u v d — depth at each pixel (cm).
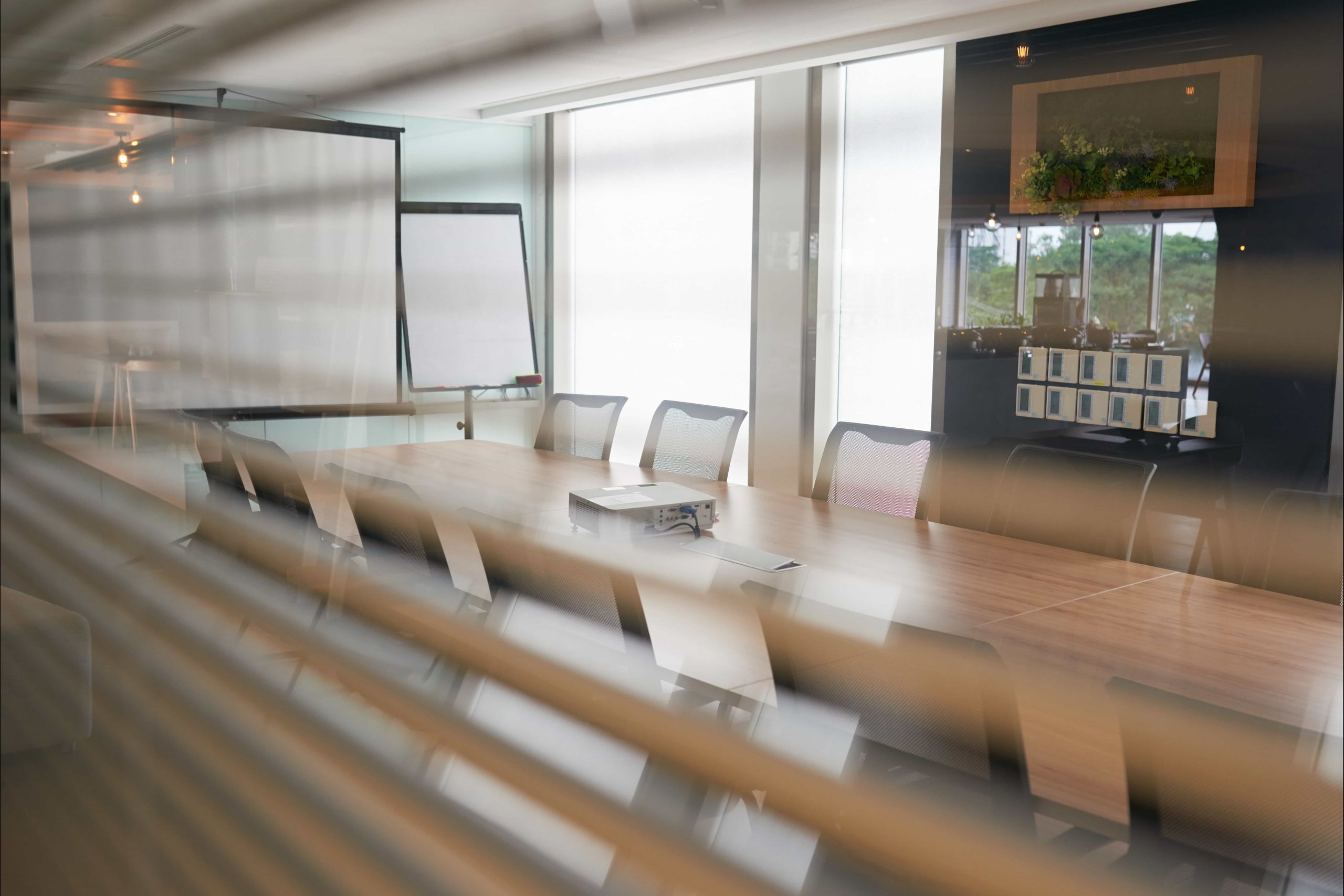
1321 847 17
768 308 566
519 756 24
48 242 40
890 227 529
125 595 37
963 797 19
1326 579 16
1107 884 17
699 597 25
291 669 30
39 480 43
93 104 38
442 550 29
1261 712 17
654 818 21
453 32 30
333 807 27
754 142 555
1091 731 18
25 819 34
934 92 500
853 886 19
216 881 29
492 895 23
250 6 33
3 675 37
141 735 34
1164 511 18
